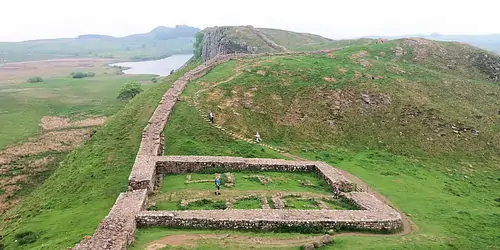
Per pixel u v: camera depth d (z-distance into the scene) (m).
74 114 79.94
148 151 35.03
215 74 59.12
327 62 65.00
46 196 35.53
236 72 59.31
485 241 24.34
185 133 41.78
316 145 45.06
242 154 39.25
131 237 19.62
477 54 74.25
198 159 33.94
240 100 50.47
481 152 46.22
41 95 101.75
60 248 21.86
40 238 25.88
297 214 23.75
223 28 129.75
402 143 46.66
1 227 32.28
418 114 51.34
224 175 32.53
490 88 62.69
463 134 48.66
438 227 26.31
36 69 196.38
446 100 56.31
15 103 89.12
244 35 120.19
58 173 40.81
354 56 68.81
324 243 20.77
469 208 31.16
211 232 21.72
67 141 61.16
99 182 33.91
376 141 46.81
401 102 53.34
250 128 45.91
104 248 17.36
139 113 47.56
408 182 36.56
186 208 25.17
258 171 34.31
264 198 27.42
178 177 32.03
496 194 36.47
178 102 48.47
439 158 44.50
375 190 33.28
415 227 25.78
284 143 44.56
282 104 50.94
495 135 49.31
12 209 37.97
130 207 22.91
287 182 31.95
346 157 42.81
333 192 30.12
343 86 55.50
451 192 35.62
